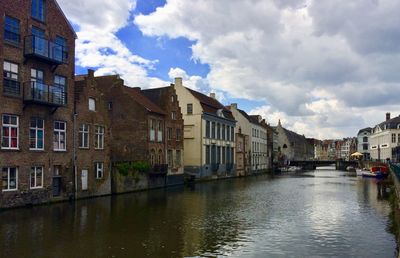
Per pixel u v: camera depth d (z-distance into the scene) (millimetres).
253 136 84250
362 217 22891
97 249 14906
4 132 24422
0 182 23812
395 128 96188
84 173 31516
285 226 19875
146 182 41094
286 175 78875
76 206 26531
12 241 15930
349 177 69438
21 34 25781
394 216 23250
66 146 29562
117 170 35625
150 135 43125
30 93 25781
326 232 18484
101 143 33812
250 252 14789
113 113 43406
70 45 30359
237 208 26328
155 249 15055
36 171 26828
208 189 42375
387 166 66312
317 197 33969
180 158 50531
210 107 61781
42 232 17703
